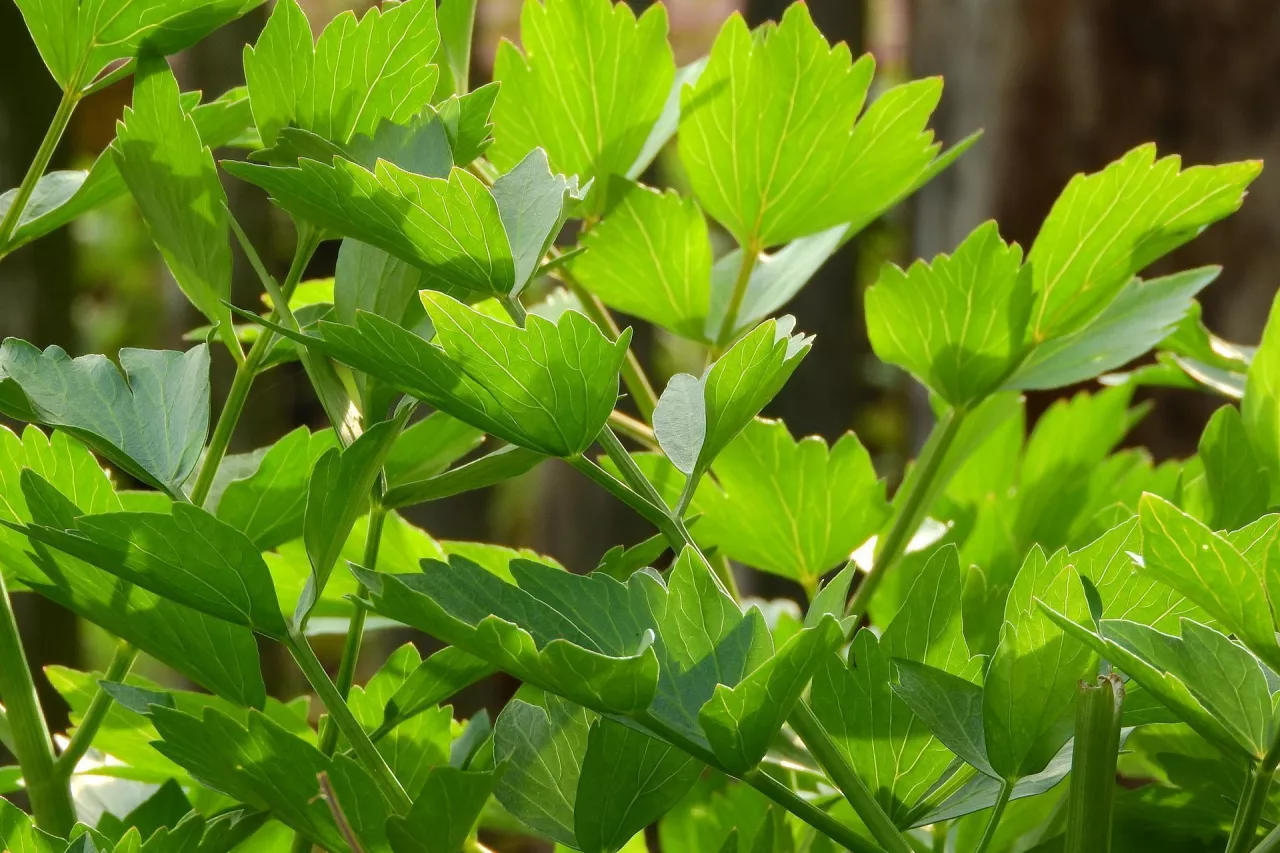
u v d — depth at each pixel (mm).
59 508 1558
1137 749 1641
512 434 1554
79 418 1596
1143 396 2631
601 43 1738
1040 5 3158
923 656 1570
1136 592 1557
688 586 1547
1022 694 1545
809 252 1808
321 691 1562
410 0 1604
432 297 1531
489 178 1754
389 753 1631
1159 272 2705
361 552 1717
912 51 3842
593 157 1754
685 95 1744
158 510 1683
